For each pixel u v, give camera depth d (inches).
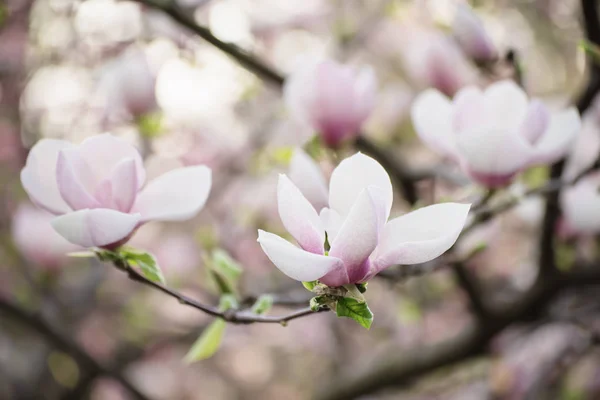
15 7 97.0
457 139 42.2
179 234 126.6
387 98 98.0
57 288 100.6
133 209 39.0
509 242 103.3
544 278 61.5
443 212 36.1
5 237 106.5
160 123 58.2
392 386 81.4
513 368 75.7
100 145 38.2
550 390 79.7
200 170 39.2
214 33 55.4
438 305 106.6
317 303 36.4
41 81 109.8
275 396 218.5
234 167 113.1
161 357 153.6
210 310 40.3
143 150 70.4
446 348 76.0
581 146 59.5
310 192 40.9
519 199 46.4
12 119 116.4
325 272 35.4
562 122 42.7
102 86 65.2
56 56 102.7
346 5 115.9
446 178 61.1
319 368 207.8
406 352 80.4
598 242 60.9
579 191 50.9
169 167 87.3
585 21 48.7
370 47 120.2
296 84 48.9
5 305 84.4
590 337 67.7
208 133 111.2
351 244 35.5
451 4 57.4
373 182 36.2
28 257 67.3
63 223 37.4
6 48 104.7
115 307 135.8
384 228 36.4
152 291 136.6
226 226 97.6
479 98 42.5
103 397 140.9
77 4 82.7
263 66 56.8
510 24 117.7
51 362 106.9
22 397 105.0
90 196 38.0
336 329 138.3
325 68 48.4
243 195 96.5
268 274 95.6
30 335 120.1
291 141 93.1
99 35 93.1
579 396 80.0
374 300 118.0
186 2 67.8
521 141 41.6
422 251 35.7
